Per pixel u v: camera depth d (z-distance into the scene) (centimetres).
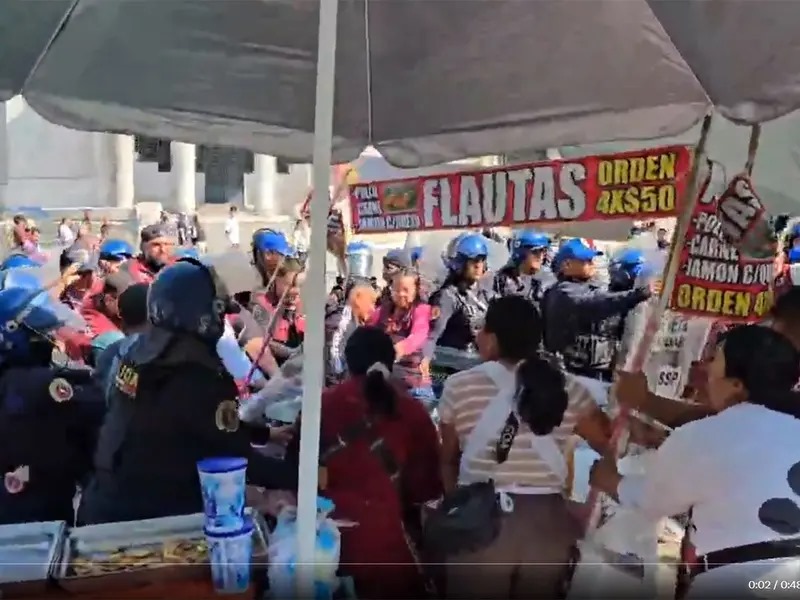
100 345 362
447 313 506
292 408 315
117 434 238
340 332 453
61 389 255
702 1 241
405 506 259
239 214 2262
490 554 243
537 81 346
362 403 258
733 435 221
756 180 392
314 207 217
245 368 378
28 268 597
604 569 243
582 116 345
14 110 2072
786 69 250
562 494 251
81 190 2152
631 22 299
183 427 234
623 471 255
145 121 382
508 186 376
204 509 203
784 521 212
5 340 266
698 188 302
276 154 413
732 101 253
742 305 293
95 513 237
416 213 445
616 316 425
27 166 2094
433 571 245
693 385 333
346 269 609
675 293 303
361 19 344
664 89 313
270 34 344
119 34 340
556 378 257
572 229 512
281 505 236
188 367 237
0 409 251
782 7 240
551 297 453
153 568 196
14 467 250
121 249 559
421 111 388
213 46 349
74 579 191
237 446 240
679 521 279
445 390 265
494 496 247
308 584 203
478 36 336
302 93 384
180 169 2298
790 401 226
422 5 329
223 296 254
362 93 384
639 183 321
